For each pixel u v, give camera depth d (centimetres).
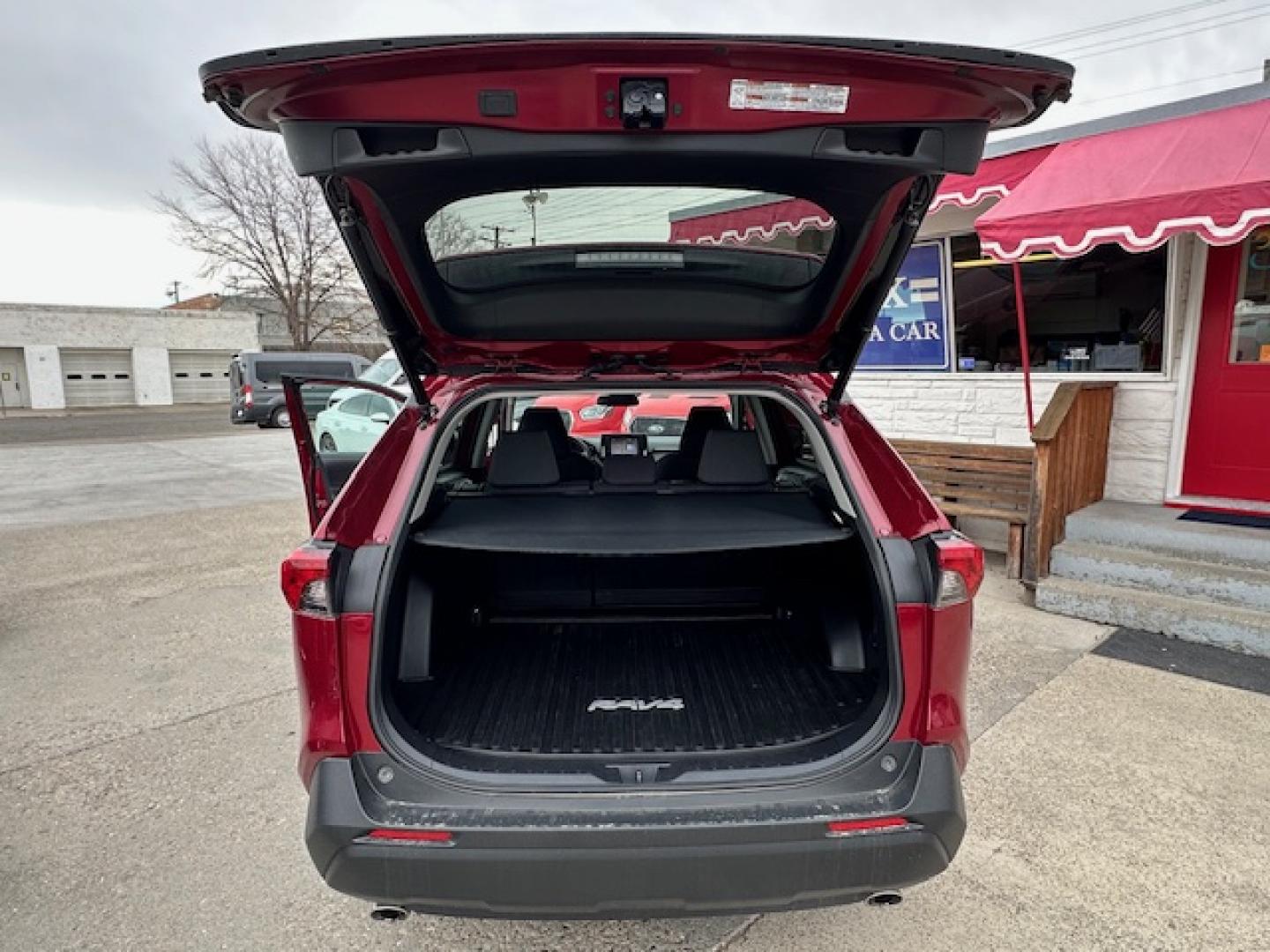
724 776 170
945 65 147
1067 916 216
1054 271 577
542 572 289
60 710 356
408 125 154
